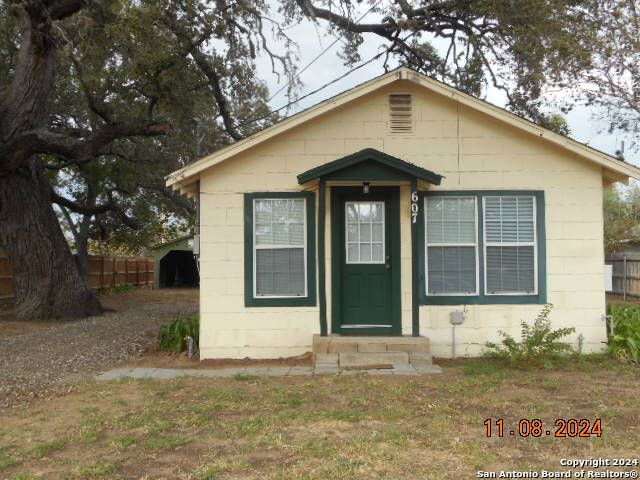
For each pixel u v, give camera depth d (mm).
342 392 7324
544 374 8172
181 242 33281
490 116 9586
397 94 9773
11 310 17750
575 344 9555
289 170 9766
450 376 8125
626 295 21297
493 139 9773
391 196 9797
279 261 9758
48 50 13477
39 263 15875
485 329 9609
